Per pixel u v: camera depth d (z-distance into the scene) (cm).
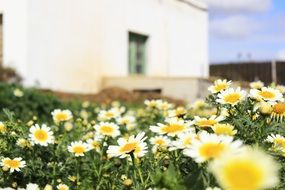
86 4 1381
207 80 1409
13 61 1177
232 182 111
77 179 297
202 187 156
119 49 1514
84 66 1370
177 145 183
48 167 309
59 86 1271
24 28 1171
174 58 1814
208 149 141
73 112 780
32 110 768
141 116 493
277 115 209
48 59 1237
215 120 201
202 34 2020
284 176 180
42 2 1218
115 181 272
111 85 1441
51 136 307
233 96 213
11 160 272
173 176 161
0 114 616
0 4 1199
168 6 1777
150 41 1678
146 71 1673
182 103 1232
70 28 1318
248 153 115
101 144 314
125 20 1547
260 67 2383
